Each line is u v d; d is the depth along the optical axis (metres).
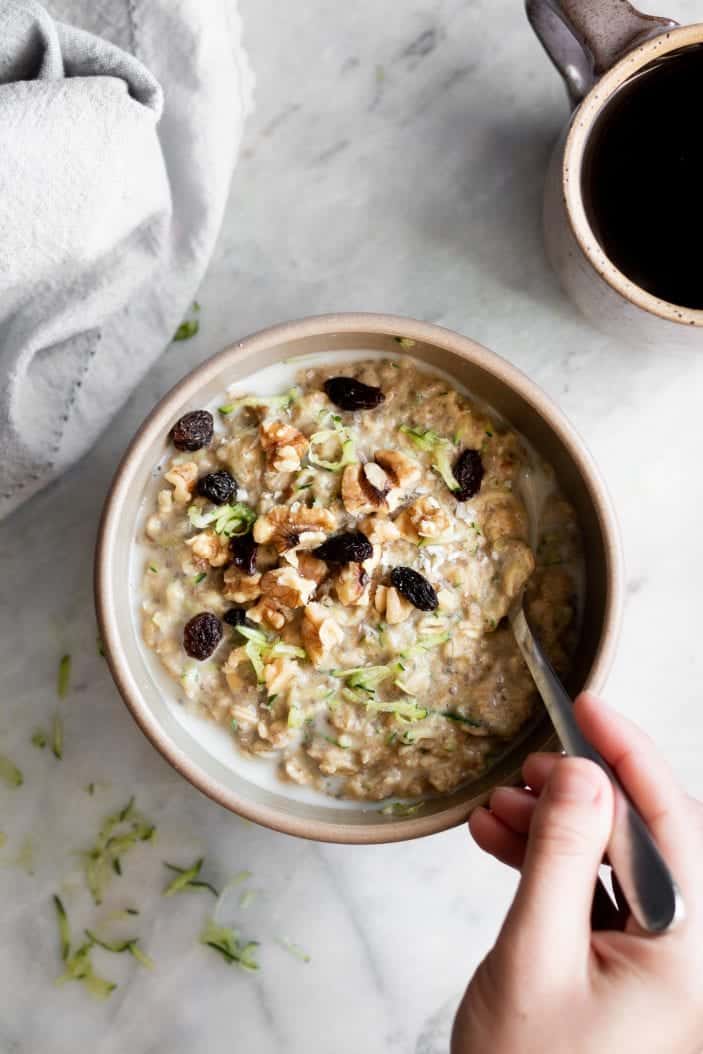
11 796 0.53
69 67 0.47
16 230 0.46
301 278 0.52
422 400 0.47
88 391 0.50
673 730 0.52
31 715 0.53
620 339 0.50
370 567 0.45
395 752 0.46
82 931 0.53
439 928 0.53
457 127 0.52
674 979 0.39
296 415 0.46
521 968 0.38
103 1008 0.53
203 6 0.48
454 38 0.51
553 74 0.51
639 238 0.46
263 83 0.52
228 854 0.53
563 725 0.43
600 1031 0.38
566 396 0.52
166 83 0.48
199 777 0.45
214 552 0.46
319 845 0.53
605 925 0.43
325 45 0.52
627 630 0.52
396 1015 0.53
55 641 0.53
